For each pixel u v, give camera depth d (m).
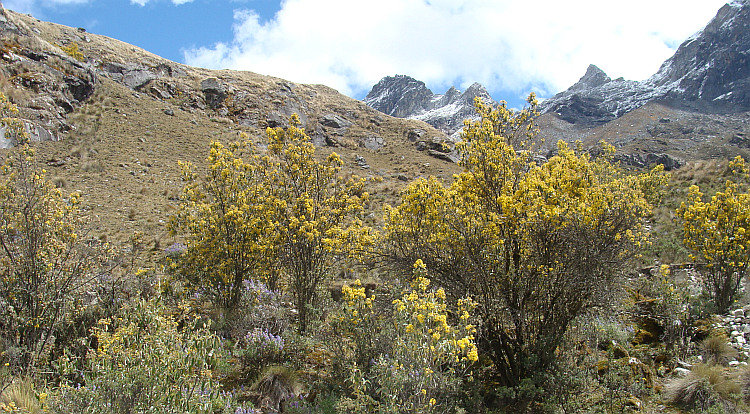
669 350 6.41
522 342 5.98
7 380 5.14
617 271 5.82
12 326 6.12
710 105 169.75
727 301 7.96
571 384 5.46
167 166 23.41
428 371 4.29
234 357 6.85
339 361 5.85
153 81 37.50
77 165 20.42
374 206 21.25
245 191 8.84
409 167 35.12
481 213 6.45
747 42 186.12
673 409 5.07
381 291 7.39
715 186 16.19
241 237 8.37
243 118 38.41
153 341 4.57
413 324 4.51
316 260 8.34
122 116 28.64
